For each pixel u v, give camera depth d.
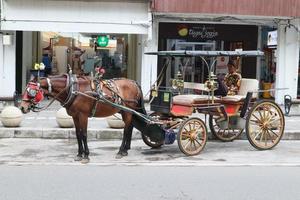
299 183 8.90
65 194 7.87
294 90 20.36
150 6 17.86
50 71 21.80
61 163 10.32
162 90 11.65
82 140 10.54
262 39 21.67
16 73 20.22
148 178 9.07
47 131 13.44
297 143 13.58
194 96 11.70
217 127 13.21
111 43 21.41
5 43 17.95
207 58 12.52
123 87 11.12
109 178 9.02
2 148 12.00
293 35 20.20
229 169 10.02
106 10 17.84
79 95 10.38
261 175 9.51
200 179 9.06
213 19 20.03
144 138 11.93
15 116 13.76
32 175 9.17
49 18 17.67
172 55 11.64
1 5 17.36
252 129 12.20
